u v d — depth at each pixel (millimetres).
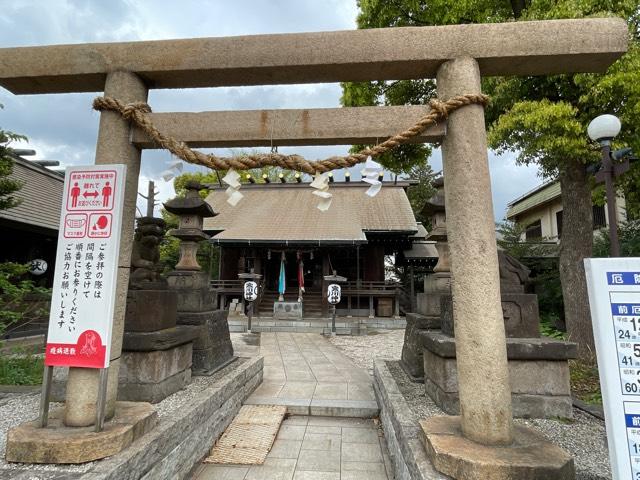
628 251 9547
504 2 7109
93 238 2812
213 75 3283
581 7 5305
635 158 4543
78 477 2217
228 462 3564
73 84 3424
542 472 2141
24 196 12641
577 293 6832
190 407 3486
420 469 2361
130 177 3197
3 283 6707
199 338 5406
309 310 17641
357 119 3094
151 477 2689
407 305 18688
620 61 5316
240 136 3137
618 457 1669
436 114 2879
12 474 2262
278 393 5590
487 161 2867
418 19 7703
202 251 24047
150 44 3221
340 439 4156
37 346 7879
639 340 1740
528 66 3119
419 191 25922
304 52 3113
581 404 4137
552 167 7734
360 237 16266
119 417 2857
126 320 4129
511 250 13125
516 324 4164
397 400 3873
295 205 20500
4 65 3271
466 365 2621
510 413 2541
